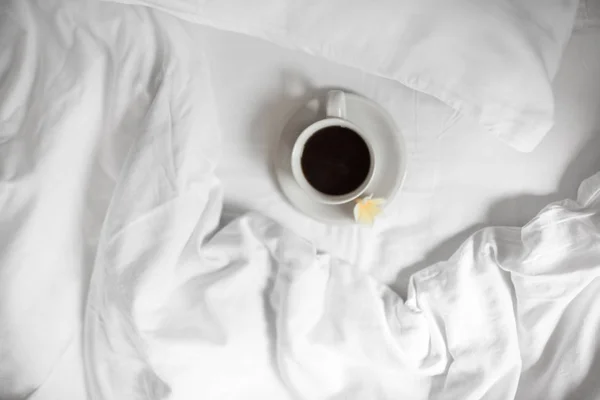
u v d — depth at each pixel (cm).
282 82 99
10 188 95
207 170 98
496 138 98
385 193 98
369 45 93
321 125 94
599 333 97
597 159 98
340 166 96
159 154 96
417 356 100
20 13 97
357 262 101
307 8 92
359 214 96
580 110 98
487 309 98
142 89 97
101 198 99
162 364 97
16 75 97
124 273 95
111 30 97
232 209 101
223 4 92
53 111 96
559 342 98
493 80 92
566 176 98
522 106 92
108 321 97
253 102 100
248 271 98
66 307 98
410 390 101
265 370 100
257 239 99
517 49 91
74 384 100
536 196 99
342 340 99
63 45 97
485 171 99
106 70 98
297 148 95
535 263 95
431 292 98
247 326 98
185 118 96
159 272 95
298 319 97
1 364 96
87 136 98
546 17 94
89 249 99
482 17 91
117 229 95
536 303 97
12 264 95
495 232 97
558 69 98
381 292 100
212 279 98
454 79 93
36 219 96
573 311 97
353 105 98
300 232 101
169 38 97
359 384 101
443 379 101
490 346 98
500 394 99
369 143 94
